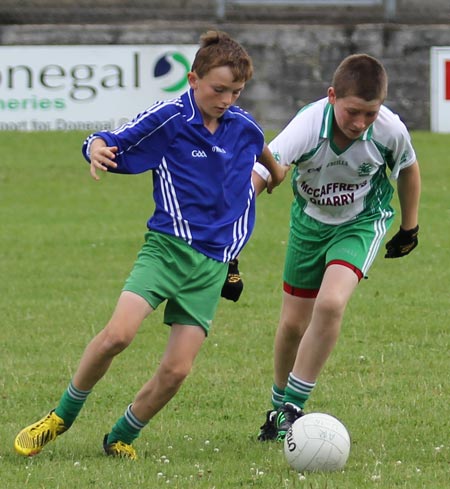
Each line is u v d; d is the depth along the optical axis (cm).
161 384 1460
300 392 1549
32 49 5172
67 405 1477
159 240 1444
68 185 4809
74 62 5181
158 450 1552
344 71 1479
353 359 2189
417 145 5244
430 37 5378
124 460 1475
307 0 5678
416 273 3167
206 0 5728
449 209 4250
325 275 1550
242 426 1716
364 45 5369
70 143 5216
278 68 5359
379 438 1616
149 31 5331
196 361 2197
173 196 1443
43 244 3681
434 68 5397
